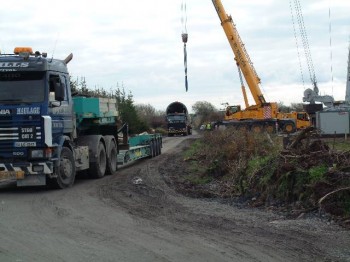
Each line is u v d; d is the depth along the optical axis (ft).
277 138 62.54
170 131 186.70
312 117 137.90
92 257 22.38
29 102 41.75
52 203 36.73
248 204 36.81
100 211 33.42
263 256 22.50
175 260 21.91
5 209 34.60
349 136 101.71
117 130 62.08
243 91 135.95
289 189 35.40
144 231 27.55
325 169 34.42
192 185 46.47
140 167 64.23
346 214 30.14
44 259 22.08
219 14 126.72
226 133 74.28
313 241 25.25
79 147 50.06
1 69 42.09
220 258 22.22
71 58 48.55
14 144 41.60
